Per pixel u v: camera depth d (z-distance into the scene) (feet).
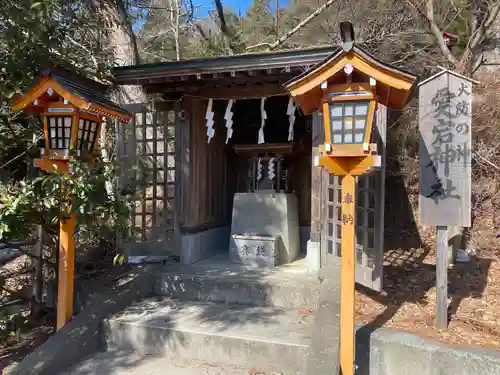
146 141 17.44
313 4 29.45
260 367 10.30
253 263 16.56
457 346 9.95
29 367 9.82
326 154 9.02
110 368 10.53
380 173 12.50
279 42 26.40
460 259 16.99
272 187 18.69
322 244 14.64
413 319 11.82
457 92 11.40
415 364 10.00
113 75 15.10
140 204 17.54
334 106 9.02
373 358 10.48
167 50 33.06
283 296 13.19
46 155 10.85
